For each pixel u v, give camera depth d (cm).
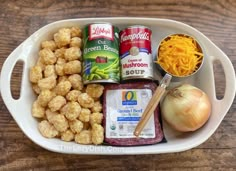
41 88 46
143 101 47
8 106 44
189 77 49
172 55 46
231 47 52
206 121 47
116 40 47
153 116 47
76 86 47
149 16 53
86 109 46
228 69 46
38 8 52
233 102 49
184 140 46
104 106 47
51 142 45
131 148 44
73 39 48
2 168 46
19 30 51
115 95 47
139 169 47
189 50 46
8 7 52
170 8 53
